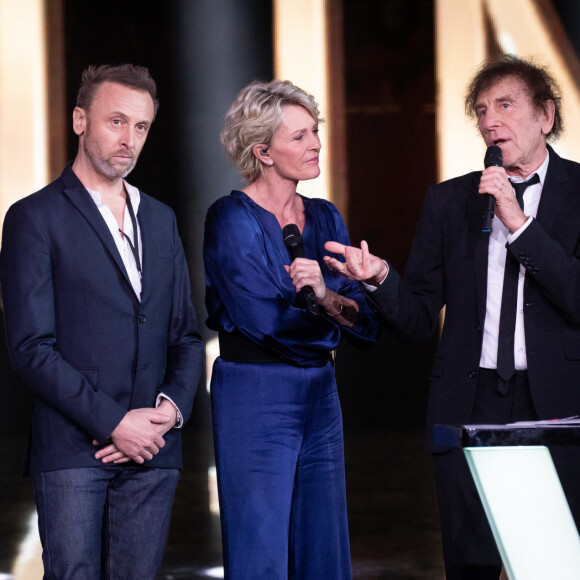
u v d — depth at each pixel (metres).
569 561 5.61
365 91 31.25
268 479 8.66
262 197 9.11
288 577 8.98
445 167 31.36
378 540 15.84
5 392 31.02
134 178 31.06
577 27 29.53
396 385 31.48
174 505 18.83
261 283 8.73
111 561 8.33
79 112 8.38
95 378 8.09
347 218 31.80
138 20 30.44
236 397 8.75
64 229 8.13
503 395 8.72
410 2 30.72
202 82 30.80
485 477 5.71
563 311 8.60
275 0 30.67
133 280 8.40
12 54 30.22
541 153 9.04
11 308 8.00
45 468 8.05
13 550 15.38
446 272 9.12
